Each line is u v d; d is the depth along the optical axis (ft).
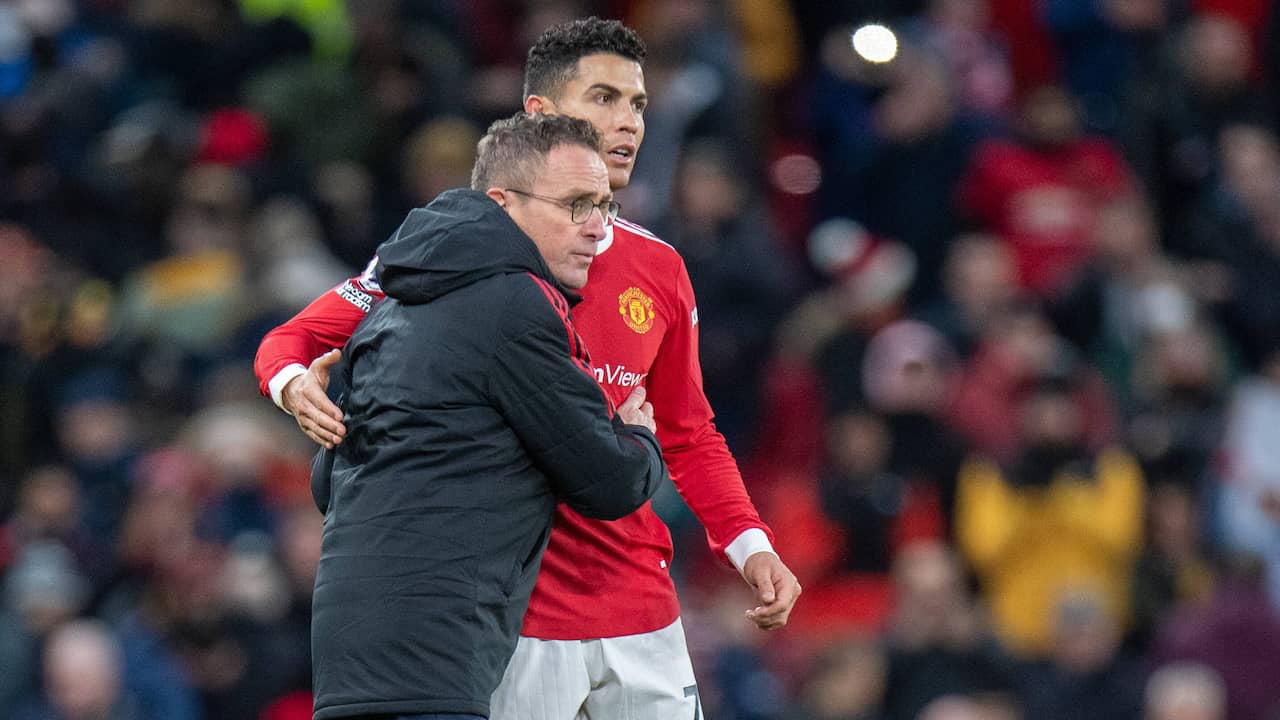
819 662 117.60
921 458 127.24
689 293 61.62
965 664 114.52
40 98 149.18
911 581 115.55
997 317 139.03
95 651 107.96
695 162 141.59
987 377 134.00
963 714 111.34
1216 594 119.55
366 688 51.06
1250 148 162.61
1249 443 133.80
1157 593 124.26
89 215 143.43
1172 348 139.33
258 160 144.15
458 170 142.41
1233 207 159.02
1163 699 114.42
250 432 121.08
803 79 172.14
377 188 146.00
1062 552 124.36
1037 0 172.14
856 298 137.18
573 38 60.18
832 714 114.01
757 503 129.29
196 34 153.89
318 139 145.79
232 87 153.28
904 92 157.48
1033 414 126.21
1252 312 154.30
